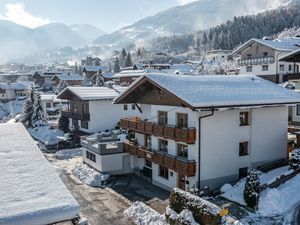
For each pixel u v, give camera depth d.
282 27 168.62
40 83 110.38
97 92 43.66
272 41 60.16
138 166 28.83
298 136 26.48
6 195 5.45
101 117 42.94
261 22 177.62
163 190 24.28
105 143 28.34
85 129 43.66
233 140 22.81
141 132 25.94
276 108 24.78
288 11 188.12
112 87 48.19
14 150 7.35
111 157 28.23
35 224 5.02
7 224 4.84
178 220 15.07
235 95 22.59
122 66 161.12
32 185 5.81
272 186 19.48
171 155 23.28
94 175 27.38
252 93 23.95
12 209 5.07
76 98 44.72
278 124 25.00
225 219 16.03
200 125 21.22
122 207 21.19
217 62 109.62
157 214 18.52
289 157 25.59
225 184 21.45
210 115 21.03
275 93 25.08
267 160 24.58
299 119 32.38
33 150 7.42
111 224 18.62
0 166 6.49
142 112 28.81
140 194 23.58
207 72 86.00
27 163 6.69
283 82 52.78
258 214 17.27
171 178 23.73
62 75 101.81
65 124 49.25
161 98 24.33
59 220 5.15
